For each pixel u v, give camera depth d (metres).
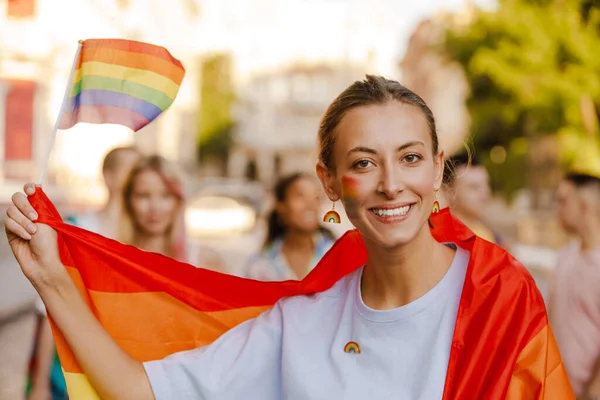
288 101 53.16
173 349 2.23
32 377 3.59
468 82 19.20
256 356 2.05
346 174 1.85
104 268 2.19
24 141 14.59
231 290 2.25
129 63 2.20
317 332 1.98
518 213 22.39
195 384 2.04
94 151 16.25
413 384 1.79
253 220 22.25
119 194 4.18
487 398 1.71
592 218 3.77
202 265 4.63
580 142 15.25
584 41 14.62
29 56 14.37
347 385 1.84
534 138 20.44
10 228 2.04
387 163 1.81
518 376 1.76
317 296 2.07
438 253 1.90
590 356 3.69
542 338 1.77
